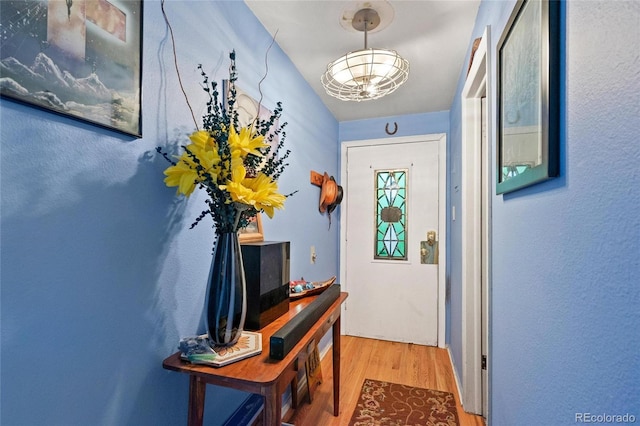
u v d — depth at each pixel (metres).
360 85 1.68
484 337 1.82
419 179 2.91
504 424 1.06
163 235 0.98
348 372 2.30
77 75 0.72
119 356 0.83
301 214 2.14
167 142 1.00
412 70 2.06
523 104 0.85
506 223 1.05
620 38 0.48
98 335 0.78
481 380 1.81
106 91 0.79
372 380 2.18
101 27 0.78
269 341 1.01
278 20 1.57
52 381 0.67
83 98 0.73
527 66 0.81
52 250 0.68
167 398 0.98
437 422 1.73
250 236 1.40
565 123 0.65
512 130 0.94
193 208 1.11
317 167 2.48
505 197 1.06
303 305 1.46
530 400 0.83
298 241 2.08
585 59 0.57
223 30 1.29
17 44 0.60
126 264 0.85
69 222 0.71
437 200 2.85
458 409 1.84
